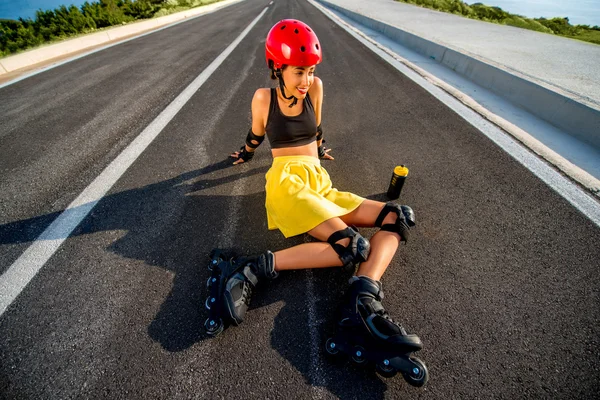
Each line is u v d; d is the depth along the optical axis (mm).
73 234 1800
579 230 1733
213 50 6520
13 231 1823
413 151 2592
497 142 2615
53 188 2213
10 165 2514
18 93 4316
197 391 1102
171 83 4461
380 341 1104
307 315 1370
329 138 2867
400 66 4953
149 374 1152
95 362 1188
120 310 1383
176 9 14258
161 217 1932
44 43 7730
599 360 1159
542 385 1092
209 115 3393
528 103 3135
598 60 4082
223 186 2229
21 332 1292
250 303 1426
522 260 1575
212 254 1513
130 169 2436
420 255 1629
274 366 1180
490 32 6395
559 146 2494
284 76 1510
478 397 1067
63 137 2969
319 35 7734
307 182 1624
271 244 1736
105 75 4980
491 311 1346
